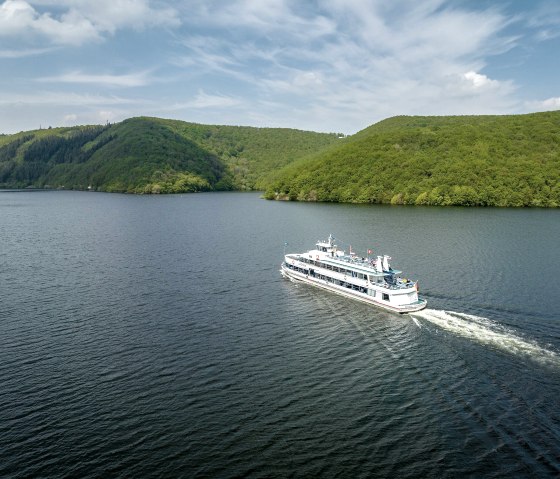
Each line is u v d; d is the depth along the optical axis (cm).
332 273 10312
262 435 4925
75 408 5400
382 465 4469
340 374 6253
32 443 4769
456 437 4859
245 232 18738
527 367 6341
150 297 9606
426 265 11969
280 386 5931
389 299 8781
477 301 9094
